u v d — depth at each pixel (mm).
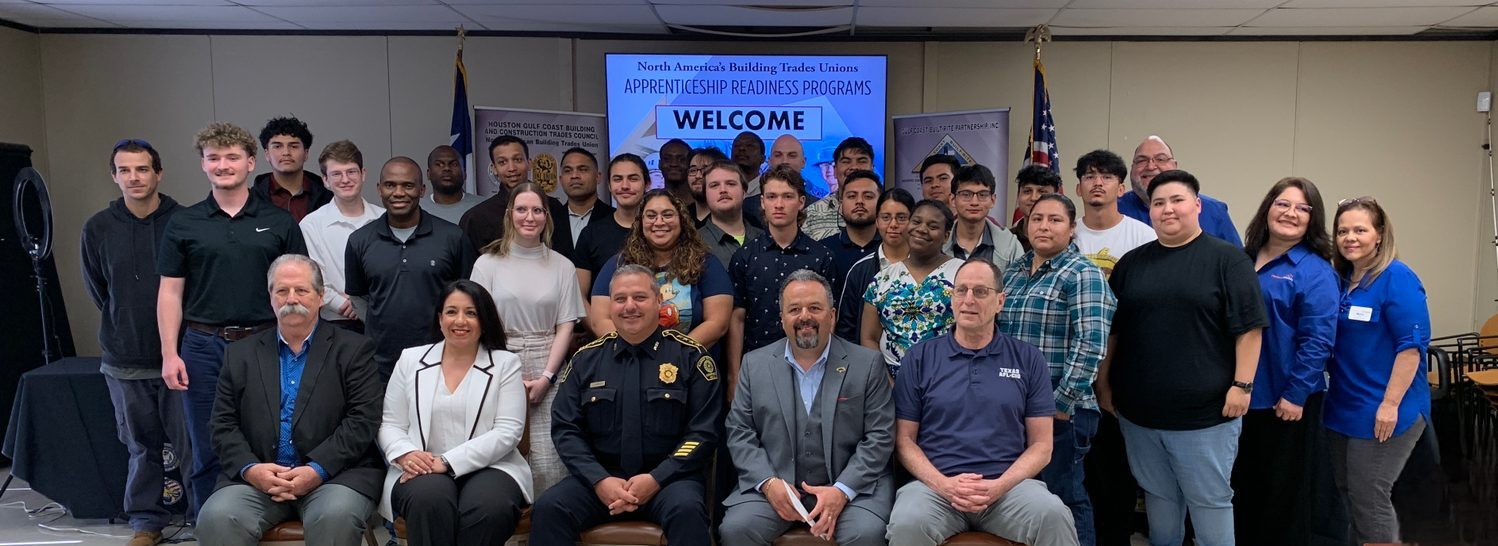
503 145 4391
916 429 2750
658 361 2779
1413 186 5836
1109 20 5270
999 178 5488
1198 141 5844
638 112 5707
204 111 5723
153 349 3445
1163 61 5785
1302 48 5750
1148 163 3893
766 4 4906
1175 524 2967
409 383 2809
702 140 5738
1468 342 5750
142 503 3562
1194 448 2766
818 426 2721
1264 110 5805
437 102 5805
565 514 2582
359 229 3311
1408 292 2844
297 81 5742
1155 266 2807
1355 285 2961
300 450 2738
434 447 2770
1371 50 5727
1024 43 5746
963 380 2684
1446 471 2998
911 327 2977
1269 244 3053
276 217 3289
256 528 2609
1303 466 2961
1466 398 4547
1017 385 2656
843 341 2807
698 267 3070
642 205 3096
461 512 2596
